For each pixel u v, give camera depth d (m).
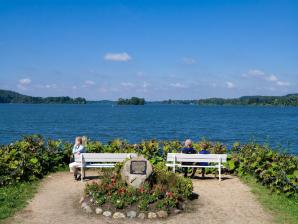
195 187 14.66
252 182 15.51
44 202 12.34
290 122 84.44
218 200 12.77
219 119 95.44
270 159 16.06
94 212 11.14
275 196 13.34
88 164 16.20
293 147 39.62
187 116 111.12
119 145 19.03
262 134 55.06
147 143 18.91
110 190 11.86
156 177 12.89
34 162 16.06
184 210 11.52
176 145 19.27
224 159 16.02
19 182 14.74
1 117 92.50
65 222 10.38
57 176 16.53
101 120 86.06
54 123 73.75
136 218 10.73
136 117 102.19
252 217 10.98
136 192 11.63
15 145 17.22
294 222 10.55
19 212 11.21
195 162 16.48
